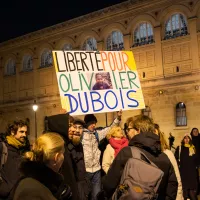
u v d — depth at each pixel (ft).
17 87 129.49
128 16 96.89
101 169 26.84
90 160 25.53
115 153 25.14
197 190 39.88
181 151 38.81
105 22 101.96
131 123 15.93
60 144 10.46
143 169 12.85
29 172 9.88
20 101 127.75
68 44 113.29
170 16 89.51
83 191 19.29
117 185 13.67
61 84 24.53
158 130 16.58
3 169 16.42
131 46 96.58
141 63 94.32
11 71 134.51
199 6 83.51
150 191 12.69
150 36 93.81
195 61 83.82
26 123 18.33
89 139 25.88
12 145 17.39
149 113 91.97
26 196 9.32
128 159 13.20
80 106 24.75
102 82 26.07
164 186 14.19
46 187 9.81
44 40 119.65
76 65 25.35
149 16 92.48
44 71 119.24
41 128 119.75
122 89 26.63
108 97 25.89
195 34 84.02
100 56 26.45
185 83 85.05
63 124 15.87
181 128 84.89
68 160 15.49
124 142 25.52
